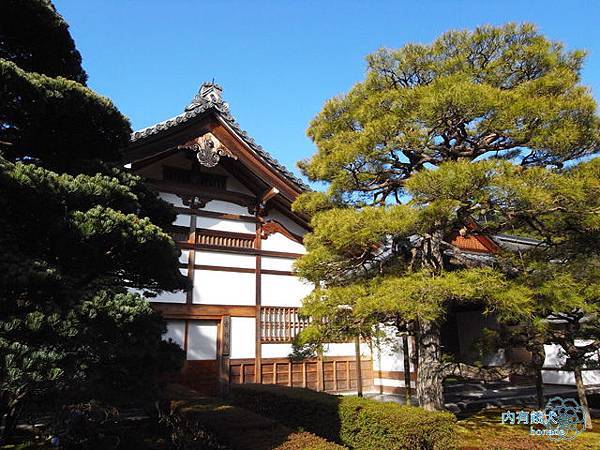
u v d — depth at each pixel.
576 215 6.80
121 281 5.41
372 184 9.02
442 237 8.65
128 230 4.38
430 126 7.27
